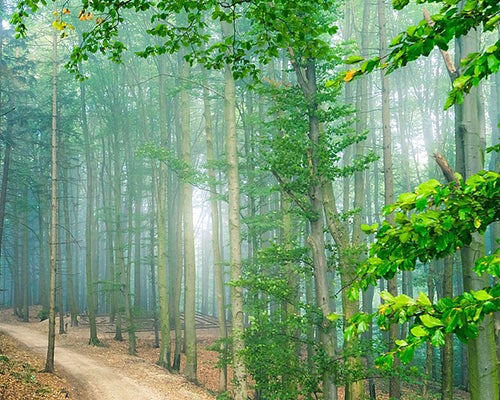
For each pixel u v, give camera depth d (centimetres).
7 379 1468
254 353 1107
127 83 2998
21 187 3741
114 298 3522
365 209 3192
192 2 462
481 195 261
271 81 1116
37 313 4162
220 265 2034
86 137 3291
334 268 1131
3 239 4394
